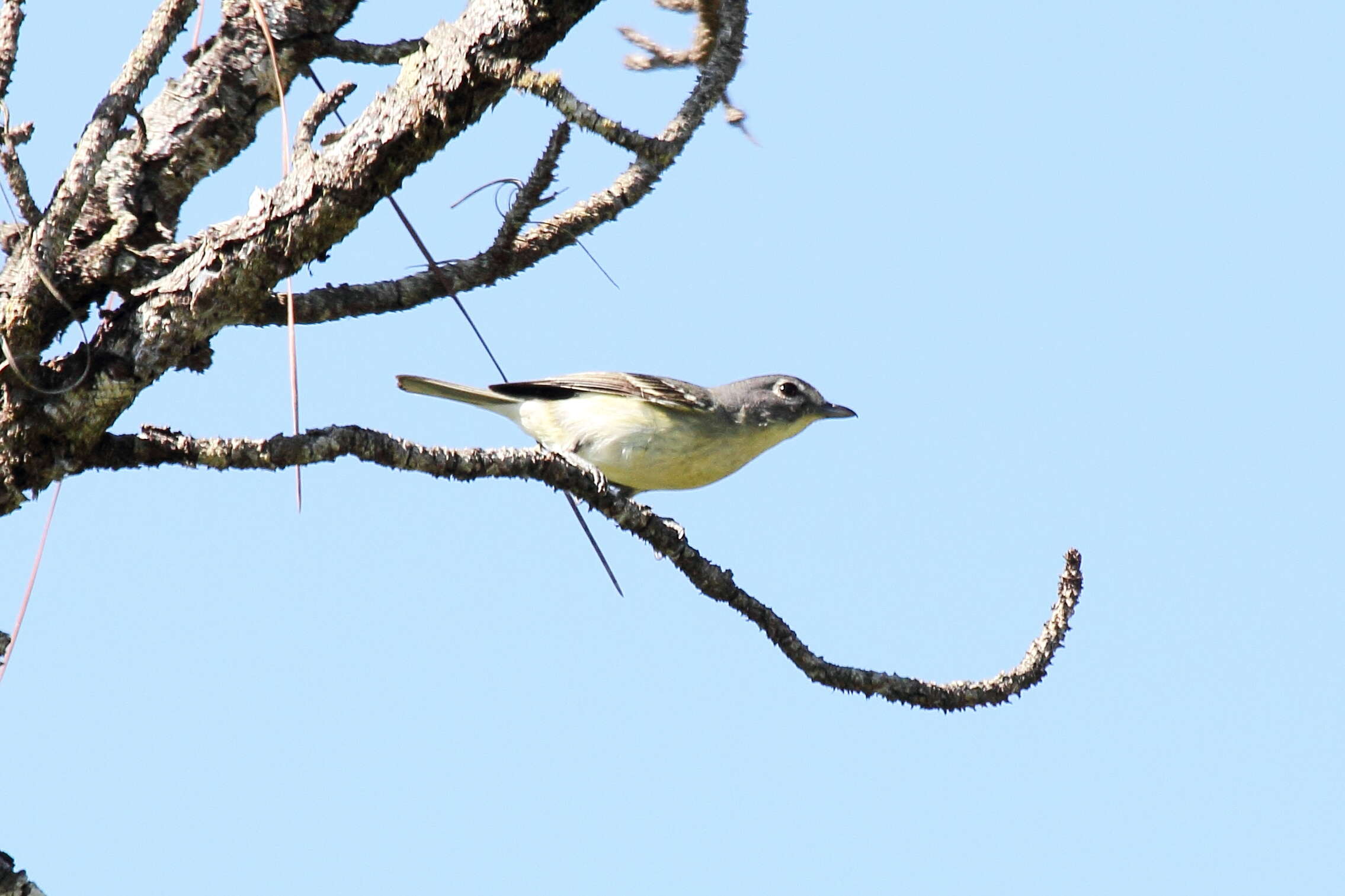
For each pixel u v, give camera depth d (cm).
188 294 967
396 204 1004
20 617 909
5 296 969
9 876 889
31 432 937
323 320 1214
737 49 1070
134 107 932
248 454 961
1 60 929
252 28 1071
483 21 949
